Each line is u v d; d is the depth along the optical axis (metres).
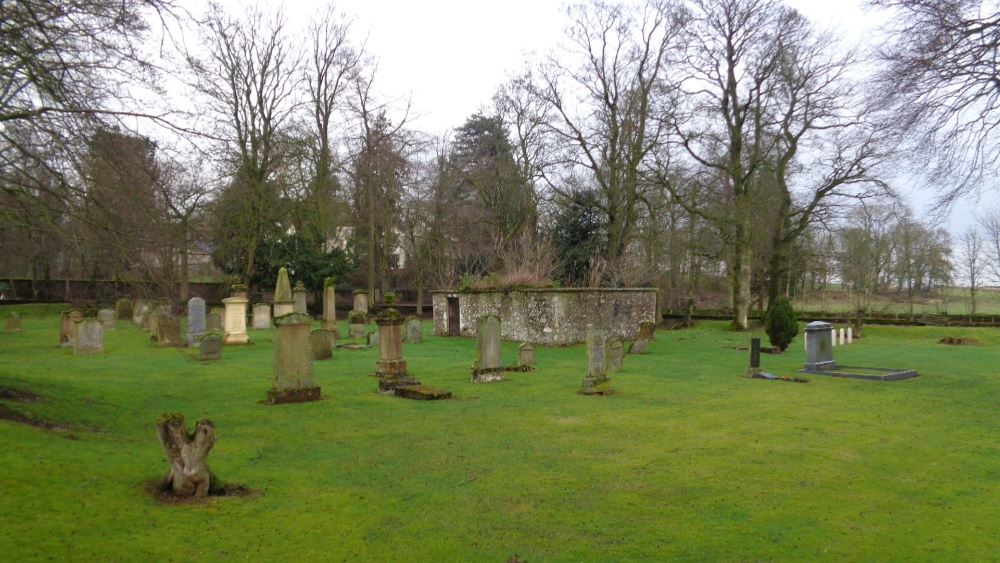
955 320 40.09
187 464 7.95
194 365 20.67
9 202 10.66
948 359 25.31
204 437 8.02
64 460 8.48
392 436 11.62
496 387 17.19
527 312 30.28
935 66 14.89
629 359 24.50
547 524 7.53
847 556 6.72
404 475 9.32
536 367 21.56
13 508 6.91
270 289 48.50
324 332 22.92
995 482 9.31
